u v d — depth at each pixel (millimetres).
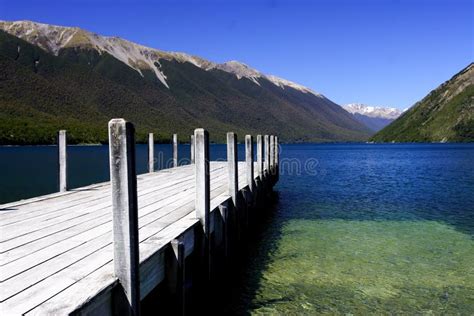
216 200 9414
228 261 9398
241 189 11891
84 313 3600
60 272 4371
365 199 21531
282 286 8859
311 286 8859
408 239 12797
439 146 143750
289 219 16062
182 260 5793
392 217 16469
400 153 90250
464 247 11883
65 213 7875
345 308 7805
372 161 60250
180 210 8281
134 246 4141
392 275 9547
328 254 11180
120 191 4039
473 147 126875
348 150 118625
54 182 26672
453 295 8445
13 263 4691
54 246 5449
